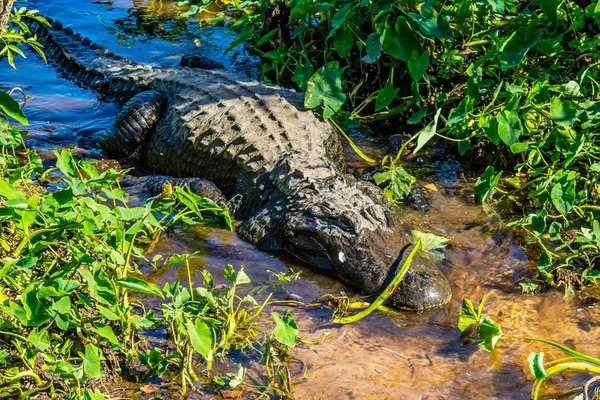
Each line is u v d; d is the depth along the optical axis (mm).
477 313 6250
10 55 8727
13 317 5477
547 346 6328
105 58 11953
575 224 7973
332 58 10930
